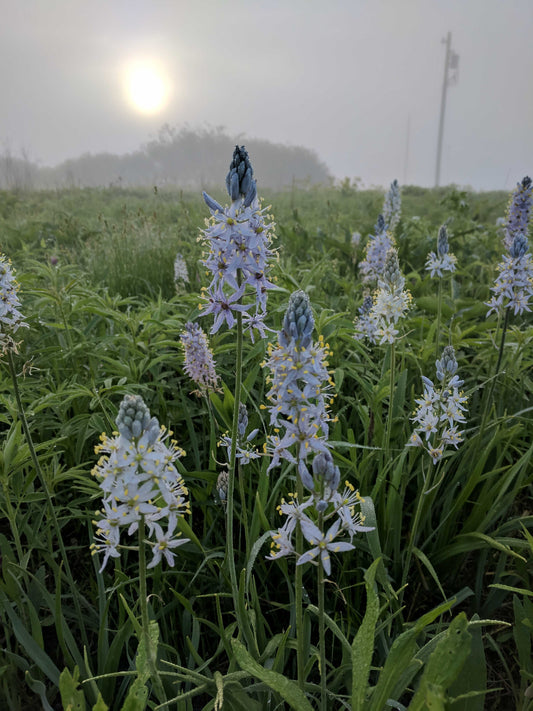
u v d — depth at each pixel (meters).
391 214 8.74
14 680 2.54
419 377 4.55
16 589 2.53
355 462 3.13
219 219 1.89
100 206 20.78
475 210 15.25
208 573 3.12
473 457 3.48
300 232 10.02
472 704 2.03
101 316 4.95
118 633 2.39
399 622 2.87
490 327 4.78
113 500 1.61
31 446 2.61
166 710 2.11
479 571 3.20
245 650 1.77
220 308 1.94
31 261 5.32
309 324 1.75
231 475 2.06
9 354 2.57
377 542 2.51
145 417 1.63
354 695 1.80
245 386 3.52
